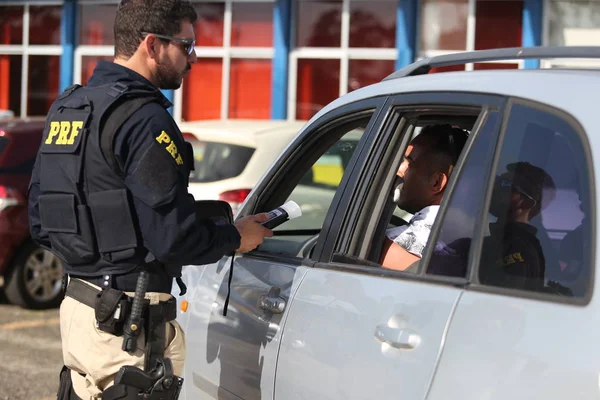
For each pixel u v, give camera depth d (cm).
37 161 294
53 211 278
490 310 213
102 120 268
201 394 329
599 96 213
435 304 227
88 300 278
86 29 1555
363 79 1384
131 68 283
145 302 273
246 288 309
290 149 333
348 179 283
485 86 243
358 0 1376
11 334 714
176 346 289
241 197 708
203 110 1496
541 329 199
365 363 242
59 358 645
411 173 298
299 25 1415
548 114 221
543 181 217
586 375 187
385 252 281
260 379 290
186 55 288
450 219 238
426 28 1341
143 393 273
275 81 1427
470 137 240
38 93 1595
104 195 268
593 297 194
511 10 1299
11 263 787
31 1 1579
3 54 1612
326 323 262
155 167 263
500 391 201
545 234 212
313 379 262
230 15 1465
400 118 277
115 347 276
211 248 274
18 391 561
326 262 277
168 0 281
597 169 203
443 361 218
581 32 1275
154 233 264
